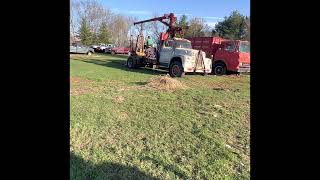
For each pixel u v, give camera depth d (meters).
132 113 7.58
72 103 8.17
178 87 11.63
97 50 40.91
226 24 38.34
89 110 7.54
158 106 8.40
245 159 4.90
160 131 6.20
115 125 6.47
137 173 4.23
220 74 17.58
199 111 8.00
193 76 16.72
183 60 16.27
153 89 11.19
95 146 5.18
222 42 18.03
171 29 18.94
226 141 5.74
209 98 9.73
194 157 4.90
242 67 16.97
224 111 8.00
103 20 47.31
